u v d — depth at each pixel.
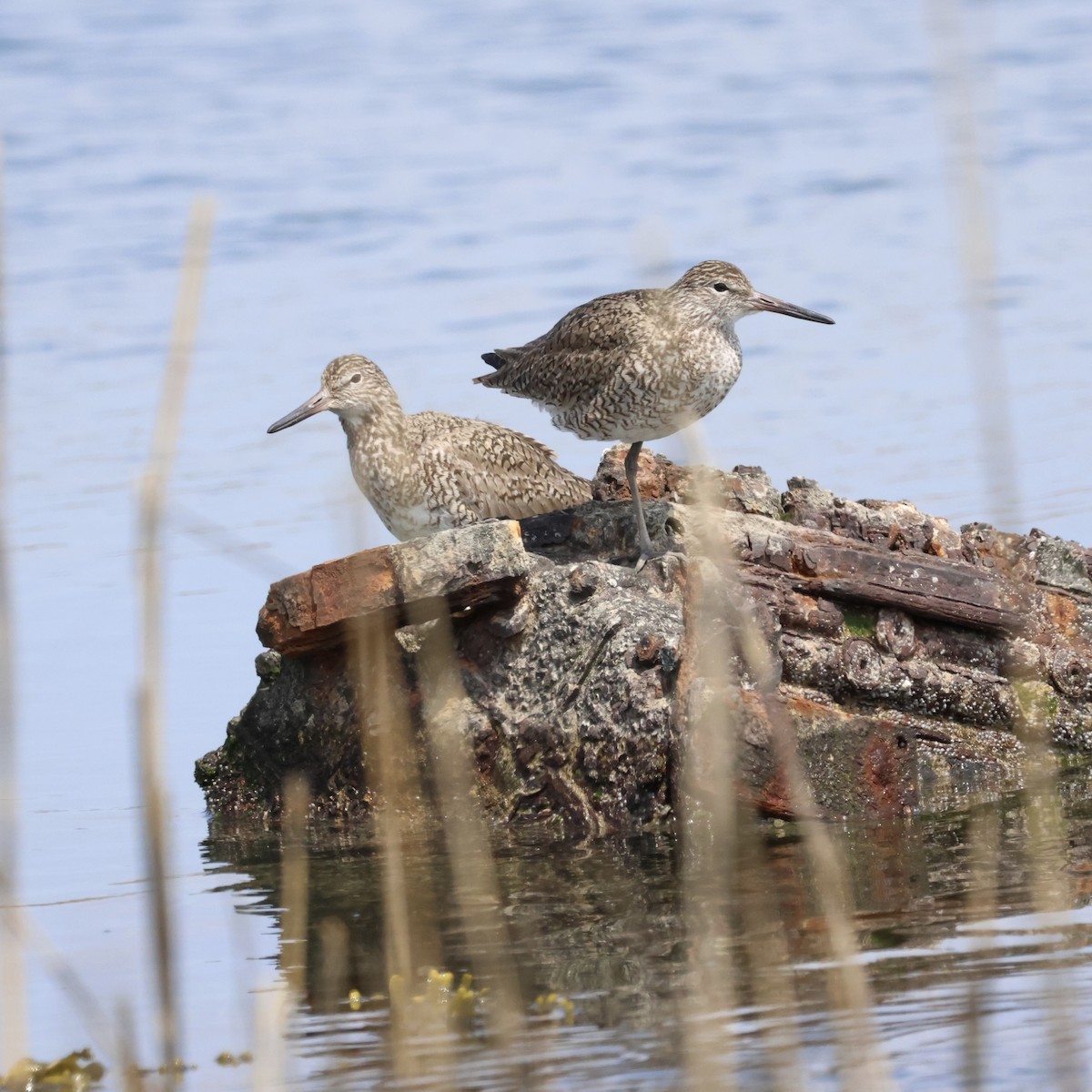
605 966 10.31
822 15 50.34
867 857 12.16
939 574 14.35
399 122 40.12
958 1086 8.24
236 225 32.78
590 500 16.53
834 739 13.19
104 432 23.47
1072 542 15.32
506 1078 8.77
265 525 20.12
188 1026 9.78
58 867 12.67
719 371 16.53
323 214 33.41
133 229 32.38
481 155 37.56
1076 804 13.30
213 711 15.91
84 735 15.40
